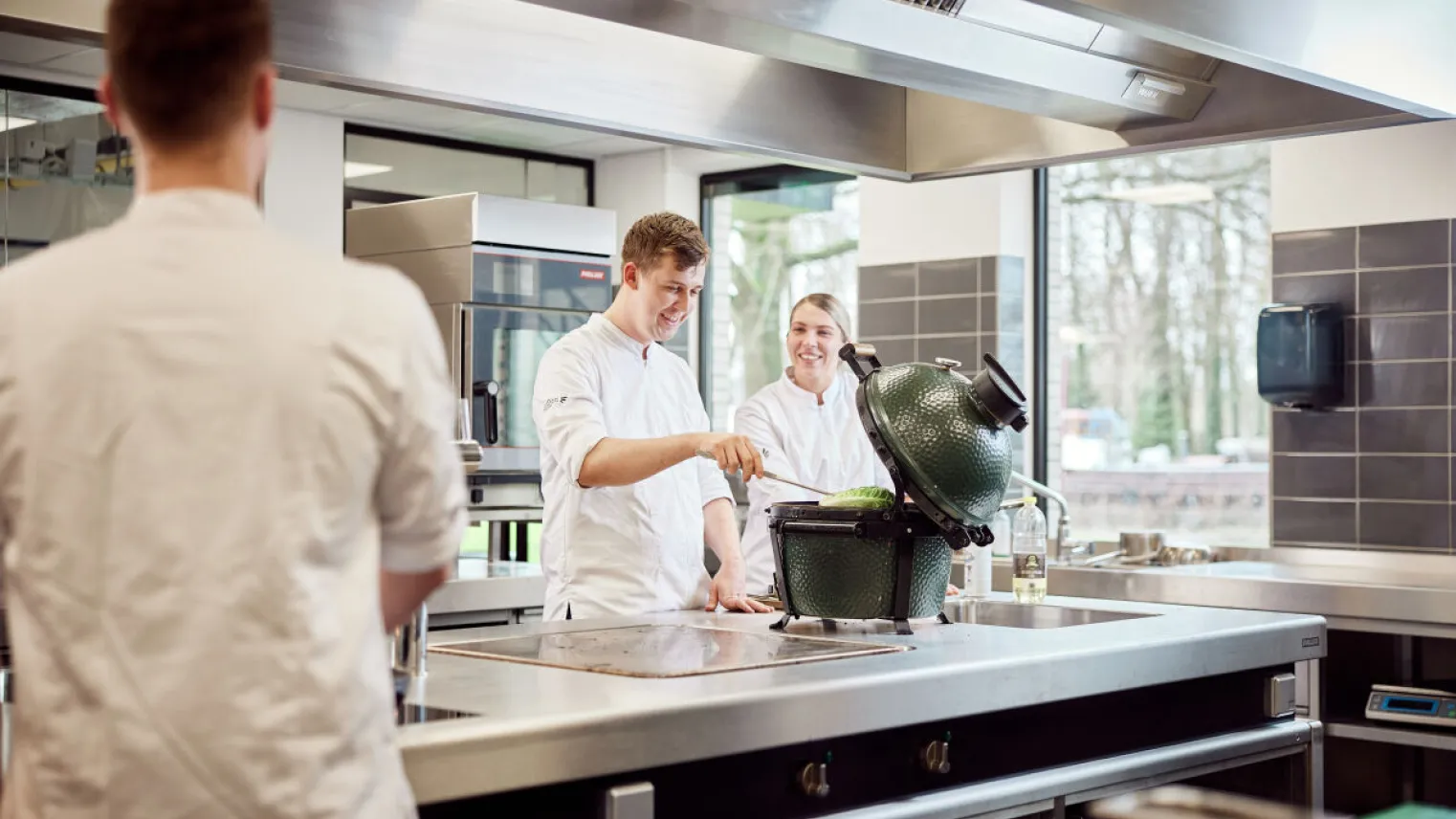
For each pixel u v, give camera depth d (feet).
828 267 19.13
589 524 9.11
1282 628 8.44
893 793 6.48
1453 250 12.71
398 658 6.11
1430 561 12.75
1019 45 7.95
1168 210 15.26
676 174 20.42
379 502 4.21
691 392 9.84
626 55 8.24
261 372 3.90
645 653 6.91
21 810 3.92
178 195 4.01
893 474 7.46
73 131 16.61
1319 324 13.24
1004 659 6.76
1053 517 16.17
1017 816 6.92
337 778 3.91
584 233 16.99
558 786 5.45
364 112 17.94
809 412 12.06
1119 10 6.71
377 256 17.31
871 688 6.18
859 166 9.92
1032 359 16.26
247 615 3.82
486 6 7.49
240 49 4.02
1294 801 8.71
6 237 16.15
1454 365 12.71
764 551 11.71
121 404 3.84
